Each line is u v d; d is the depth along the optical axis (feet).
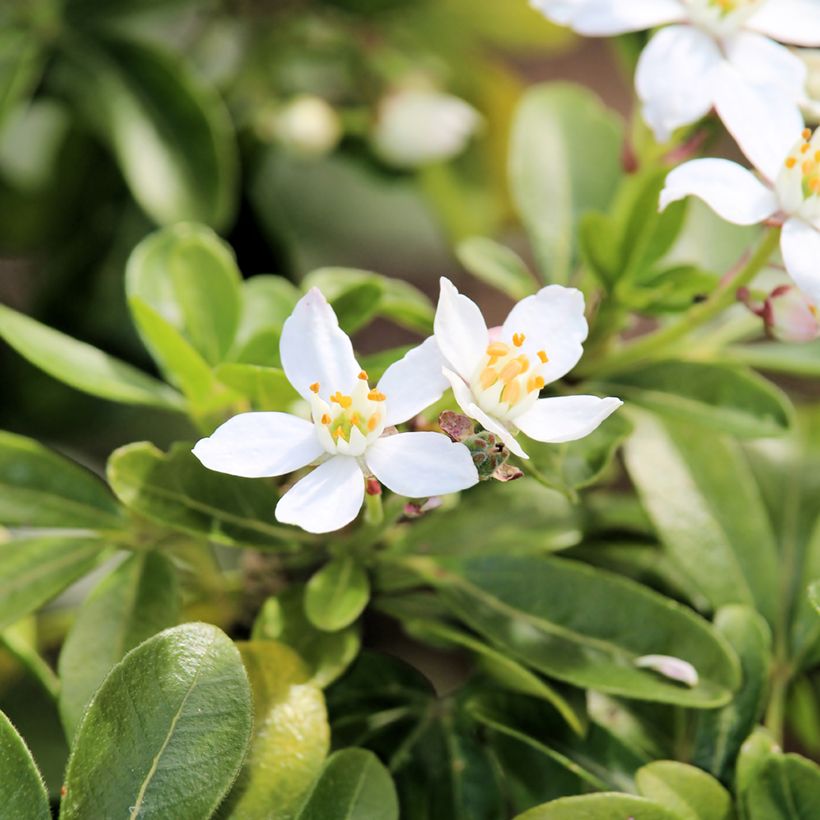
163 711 0.94
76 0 1.27
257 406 1.06
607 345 1.10
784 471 1.15
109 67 1.25
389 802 0.97
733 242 1.18
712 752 1.02
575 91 1.20
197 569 1.08
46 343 1.05
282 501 0.95
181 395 1.09
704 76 1.06
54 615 1.16
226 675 0.95
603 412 0.96
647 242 1.07
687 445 1.09
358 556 1.04
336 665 1.01
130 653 0.95
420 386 0.97
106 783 0.94
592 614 1.03
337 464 0.96
